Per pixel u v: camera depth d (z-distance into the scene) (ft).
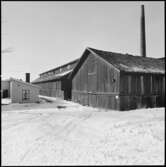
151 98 55.77
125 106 50.11
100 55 57.98
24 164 15.67
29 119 38.29
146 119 33.76
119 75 49.75
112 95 52.42
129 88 51.44
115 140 22.16
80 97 72.74
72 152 18.35
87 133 26.04
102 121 34.37
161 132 24.20
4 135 25.16
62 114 45.29
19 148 19.71
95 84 61.67
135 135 23.73
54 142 21.83
